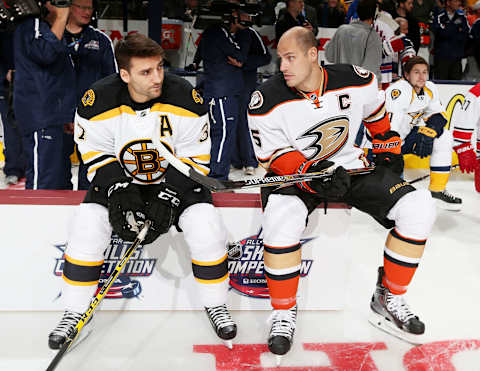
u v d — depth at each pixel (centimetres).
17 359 189
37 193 214
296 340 207
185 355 195
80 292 192
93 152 193
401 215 196
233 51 399
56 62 260
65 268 191
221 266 197
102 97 186
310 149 199
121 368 186
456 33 579
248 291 227
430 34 596
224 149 420
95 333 207
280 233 192
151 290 223
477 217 366
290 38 177
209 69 411
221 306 203
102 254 194
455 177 473
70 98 271
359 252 296
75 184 390
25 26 248
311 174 186
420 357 198
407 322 205
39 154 266
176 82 193
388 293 213
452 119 490
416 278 265
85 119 188
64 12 245
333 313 230
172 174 195
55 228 213
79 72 283
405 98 341
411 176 478
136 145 189
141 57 171
